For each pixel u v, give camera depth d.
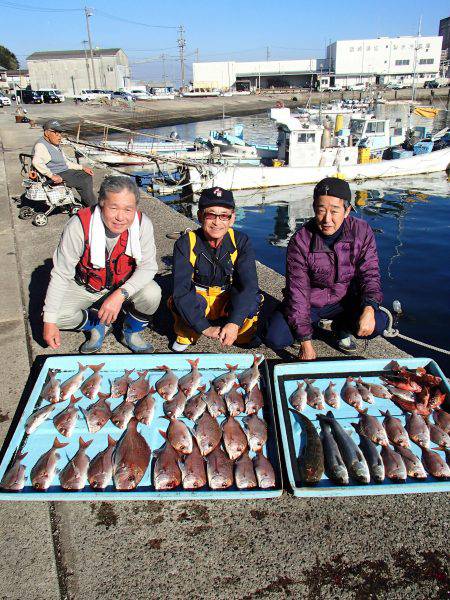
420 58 83.69
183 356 3.26
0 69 83.12
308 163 16.91
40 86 79.12
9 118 29.69
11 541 2.15
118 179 2.83
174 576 2.00
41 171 6.91
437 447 2.59
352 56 83.44
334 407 2.89
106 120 37.22
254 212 14.95
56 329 3.14
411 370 3.19
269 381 3.03
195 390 3.01
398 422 2.73
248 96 72.00
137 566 2.04
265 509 2.30
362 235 3.20
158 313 4.27
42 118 34.34
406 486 2.32
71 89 79.38
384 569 2.02
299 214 14.76
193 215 14.58
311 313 3.51
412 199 16.14
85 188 7.29
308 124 17.33
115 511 2.30
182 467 2.43
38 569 2.03
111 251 3.13
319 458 2.46
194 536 2.17
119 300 3.11
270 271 5.32
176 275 3.23
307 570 2.02
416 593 1.93
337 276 3.28
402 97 56.41
